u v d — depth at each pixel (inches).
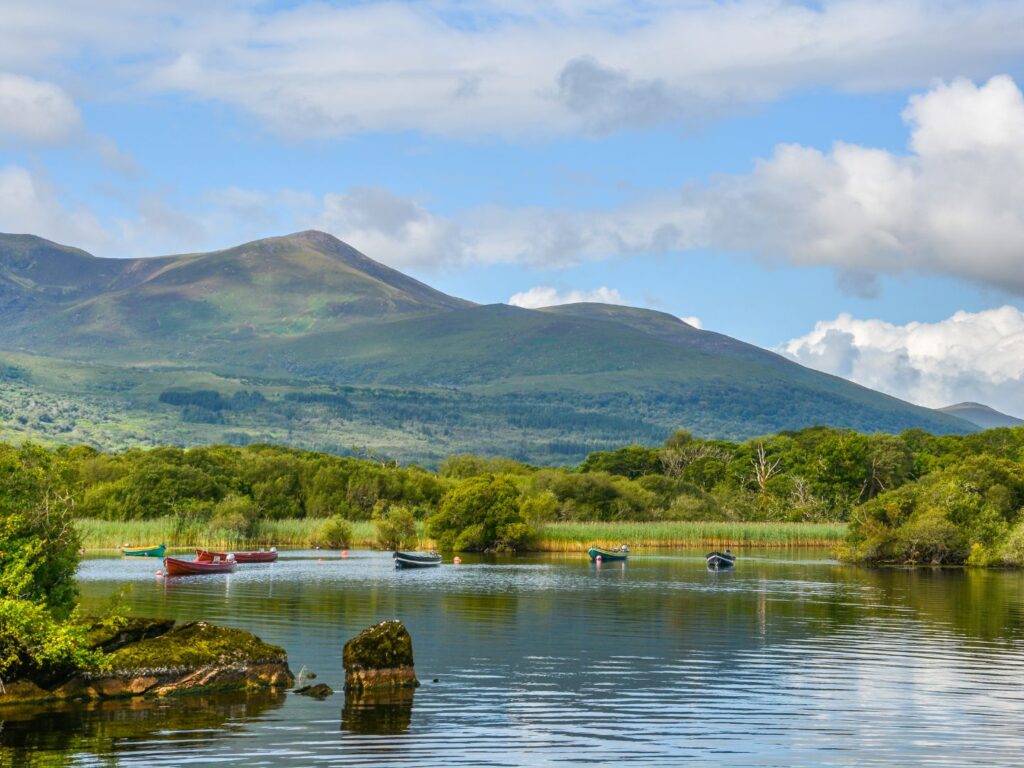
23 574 1596.9
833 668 1902.1
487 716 1513.3
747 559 5339.6
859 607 2940.5
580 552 6008.9
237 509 6318.9
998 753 1327.5
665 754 1320.1
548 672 1857.8
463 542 5895.7
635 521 7258.9
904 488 5546.3
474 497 5930.1
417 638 2278.5
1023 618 2672.2
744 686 1738.4
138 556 5255.9
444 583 3735.2
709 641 2246.6
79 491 1804.9
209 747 1334.9
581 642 2218.3
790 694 1672.0
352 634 2290.8
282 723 1457.9
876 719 1502.2
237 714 1504.7
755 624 2534.5
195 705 1556.3
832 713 1537.9
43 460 1774.1
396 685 1699.1
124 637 1704.0
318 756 1302.9
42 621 1517.0
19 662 1546.5
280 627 2407.7
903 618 2672.2
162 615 2645.2
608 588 3540.8
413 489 7485.2
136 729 1417.3
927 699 1637.6
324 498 7219.5
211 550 5659.5
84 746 1333.7
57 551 1732.3
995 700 1631.4
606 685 1739.7
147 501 6579.7
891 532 4985.2
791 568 4680.1
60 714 1494.8
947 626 2507.4
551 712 1541.6
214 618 2588.6
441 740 1380.4
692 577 4104.3
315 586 3590.1
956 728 1453.0
